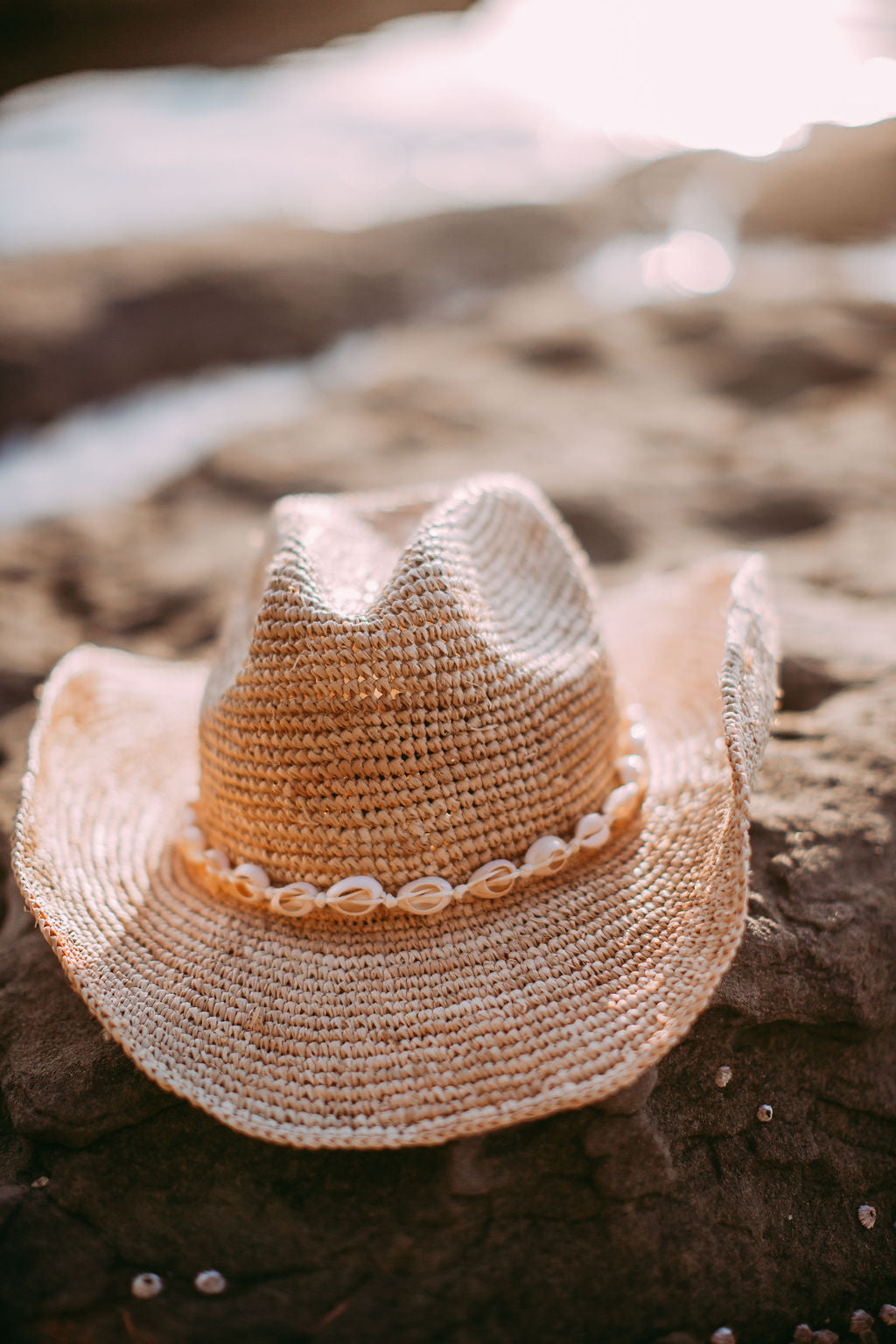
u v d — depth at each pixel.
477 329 1.96
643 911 0.69
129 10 2.37
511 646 0.72
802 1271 0.69
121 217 2.24
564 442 1.48
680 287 2.12
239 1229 0.67
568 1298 0.67
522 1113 0.63
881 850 0.78
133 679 0.87
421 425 1.56
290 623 0.69
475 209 2.40
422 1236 0.67
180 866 0.75
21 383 1.65
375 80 3.15
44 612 1.16
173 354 1.83
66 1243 0.67
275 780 0.70
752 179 2.45
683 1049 0.72
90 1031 0.73
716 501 1.28
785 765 0.84
